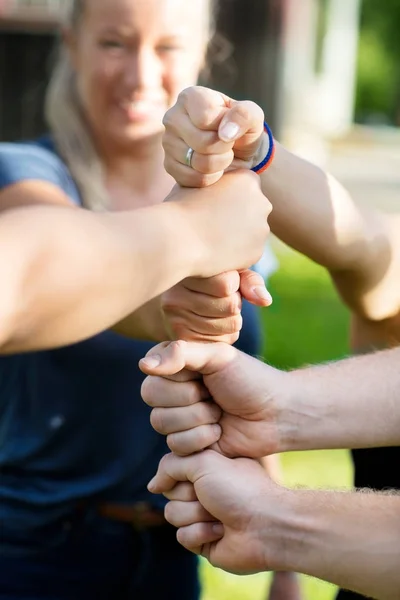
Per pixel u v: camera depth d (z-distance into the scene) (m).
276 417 2.00
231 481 1.89
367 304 2.29
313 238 2.11
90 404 2.68
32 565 2.70
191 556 2.84
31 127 10.32
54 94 2.85
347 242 2.14
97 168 2.77
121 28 2.73
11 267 1.41
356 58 35.09
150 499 2.73
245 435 1.99
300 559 1.82
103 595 2.72
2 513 2.71
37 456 2.71
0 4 10.16
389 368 2.10
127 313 1.61
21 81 10.26
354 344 2.53
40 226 1.49
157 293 1.67
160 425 1.98
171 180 2.95
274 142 2.04
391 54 35.53
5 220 1.48
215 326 1.96
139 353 2.67
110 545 2.71
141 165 2.89
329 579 1.80
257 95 12.38
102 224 1.58
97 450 2.70
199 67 2.97
